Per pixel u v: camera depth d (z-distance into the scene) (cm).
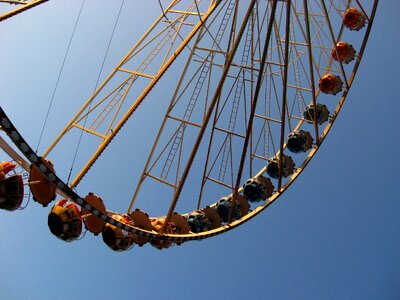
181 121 2291
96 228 1873
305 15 2141
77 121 2030
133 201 2275
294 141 2850
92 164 1855
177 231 2208
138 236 2062
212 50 2272
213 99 1961
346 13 2816
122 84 2103
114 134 1900
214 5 2094
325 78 2841
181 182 2047
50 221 1716
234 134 2312
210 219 2455
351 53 2867
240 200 2586
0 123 1133
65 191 1417
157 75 1994
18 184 1477
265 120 2773
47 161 1529
